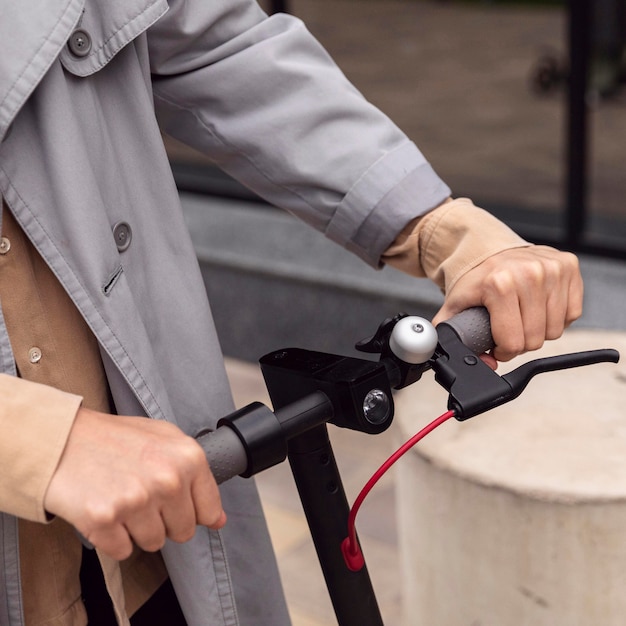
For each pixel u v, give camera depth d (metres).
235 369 2.93
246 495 0.98
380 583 1.88
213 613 0.90
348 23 7.21
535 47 6.43
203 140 0.96
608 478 1.08
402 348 0.75
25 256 0.79
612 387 1.26
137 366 0.82
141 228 0.86
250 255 2.95
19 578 0.81
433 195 0.93
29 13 0.73
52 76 0.76
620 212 3.08
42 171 0.77
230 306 2.98
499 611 1.15
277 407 0.79
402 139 0.95
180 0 0.87
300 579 1.92
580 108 2.75
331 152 0.92
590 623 1.10
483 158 4.25
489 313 0.83
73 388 0.83
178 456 0.64
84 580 0.96
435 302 2.54
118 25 0.79
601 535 1.06
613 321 2.48
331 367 0.74
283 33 0.94
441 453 1.15
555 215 3.11
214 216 3.30
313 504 0.79
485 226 0.88
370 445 2.38
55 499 0.63
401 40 6.75
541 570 1.10
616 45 3.70
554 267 0.83
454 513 1.14
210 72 0.92
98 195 0.79
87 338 0.83
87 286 0.79
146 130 0.85
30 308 0.80
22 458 0.64
